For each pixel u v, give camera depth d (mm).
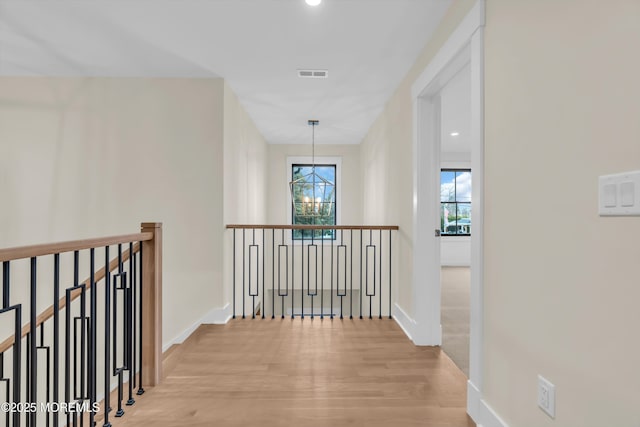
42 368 3152
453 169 7453
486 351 1661
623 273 925
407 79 3127
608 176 961
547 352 1228
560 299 1163
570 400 1116
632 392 901
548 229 1224
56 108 3281
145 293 2084
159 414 1806
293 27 2398
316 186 6383
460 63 2121
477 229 1719
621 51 926
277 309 6312
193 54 2824
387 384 2125
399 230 3389
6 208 3229
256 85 3477
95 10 2215
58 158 3277
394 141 3609
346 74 3166
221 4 2141
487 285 1657
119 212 3316
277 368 2354
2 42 2645
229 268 3598
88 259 3279
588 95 1039
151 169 3336
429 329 2779
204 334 3035
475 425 1714
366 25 2363
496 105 1574
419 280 2771
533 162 1308
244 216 4340
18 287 3186
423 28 2391
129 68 3117
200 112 3340
